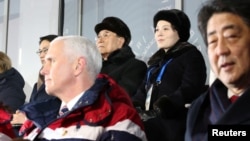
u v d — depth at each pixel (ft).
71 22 29.71
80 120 10.16
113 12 26.22
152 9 23.34
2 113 11.18
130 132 9.86
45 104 11.28
